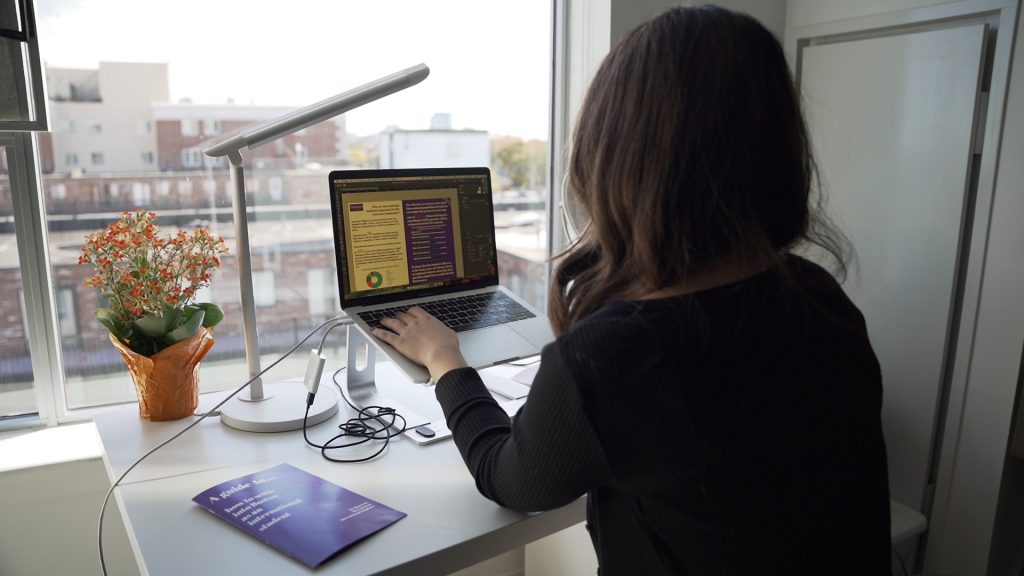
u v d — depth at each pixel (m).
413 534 0.95
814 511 0.68
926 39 1.50
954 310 1.54
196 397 1.35
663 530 0.69
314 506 1.00
